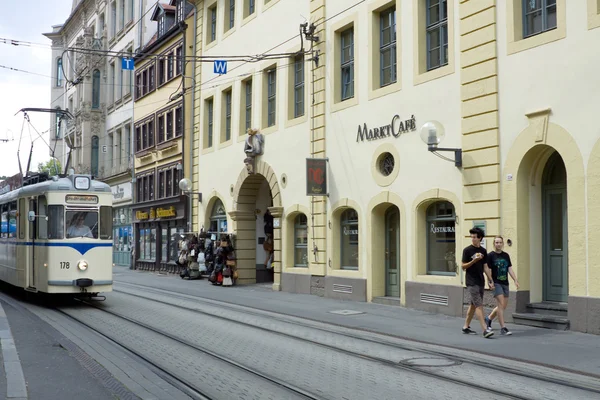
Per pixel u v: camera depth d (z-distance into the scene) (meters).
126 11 47.94
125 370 10.19
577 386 8.77
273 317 16.62
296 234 24.20
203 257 31.08
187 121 34.47
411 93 17.92
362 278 19.83
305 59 23.12
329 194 21.48
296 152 23.52
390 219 19.48
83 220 19.19
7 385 8.78
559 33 13.78
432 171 17.09
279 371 10.07
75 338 13.35
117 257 48.03
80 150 53.22
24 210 20.50
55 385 9.10
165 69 38.53
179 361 10.92
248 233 28.38
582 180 13.23
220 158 30.11
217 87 30.50
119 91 49.44
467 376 9.53
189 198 33.50
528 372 9.76
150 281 30.41
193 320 16.09
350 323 15.24
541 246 14.95
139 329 14.62
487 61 15.45
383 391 8.73
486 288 15.38
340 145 20.97
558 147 13.73
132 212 44.31
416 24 17.84
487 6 15.48
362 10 20.11
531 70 14.41
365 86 19.83
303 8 23.25
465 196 15.98
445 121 16.73
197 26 32.72
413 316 16.39
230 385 9.18
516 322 14.45
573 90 13.47
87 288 19.00
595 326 12.84
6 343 12.20
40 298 21.83
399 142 18.31
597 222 12.91
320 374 9.83
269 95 26.17
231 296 22.38
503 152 15.06
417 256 17.66
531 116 14.35
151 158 40.50
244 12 28.12
